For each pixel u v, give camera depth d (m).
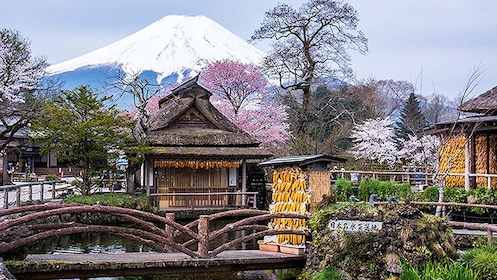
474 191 17.14
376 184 19.33
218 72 36.88
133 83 28.19
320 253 11.32
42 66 31.50
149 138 27.72
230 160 27.80
